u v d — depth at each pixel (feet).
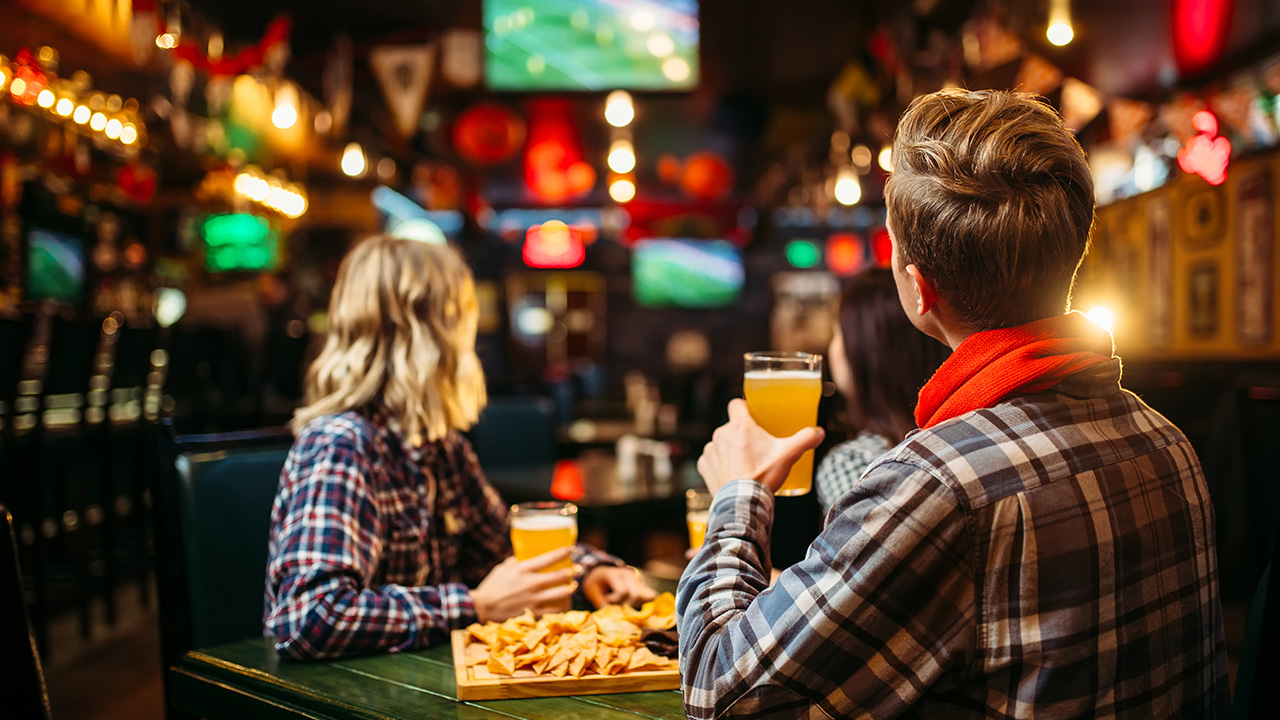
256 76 16.24
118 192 23.99
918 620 2.43
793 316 42.19
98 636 11.80
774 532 5.56
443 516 5.10
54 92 17.20
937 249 2.67
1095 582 2.41
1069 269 2.67
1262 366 14.48
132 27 13.98
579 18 16.40
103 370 16.31
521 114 22.22
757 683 2.53
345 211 31.45
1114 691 2.46
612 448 14.49
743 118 23.24
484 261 41.50
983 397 2.63
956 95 2.82
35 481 11.25
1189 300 17.08
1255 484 9.18
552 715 3.27
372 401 4.82
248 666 3.87
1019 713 2.40
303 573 4.02
